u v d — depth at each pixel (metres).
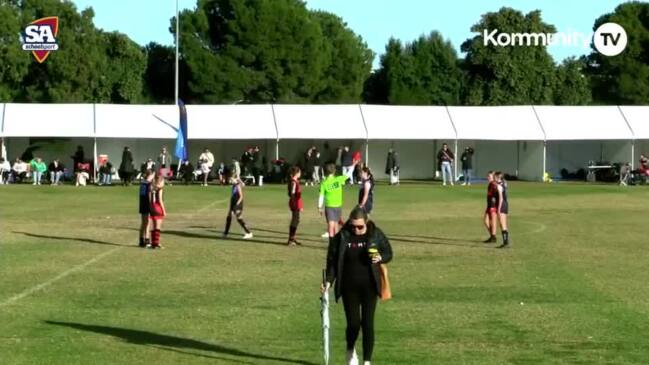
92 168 56.12
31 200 42.91
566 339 13.88
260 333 14.23
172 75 88.06
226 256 23.73
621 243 26.94
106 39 84.69
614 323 15.08
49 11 79.75
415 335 14.14
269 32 85.25
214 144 60.31
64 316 15.52
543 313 15.95
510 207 40.47
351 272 11.66
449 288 18.62
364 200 25.33
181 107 54.19
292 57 86.19
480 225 32.28
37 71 80.50
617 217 35.66
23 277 19.86
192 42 85.38
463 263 22.52
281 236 28.58
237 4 84.94
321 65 88.56
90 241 26.94
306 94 88.56
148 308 16.31
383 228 31.20
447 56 95.81
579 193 49.28
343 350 13.11
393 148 61.81
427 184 56.56
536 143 61.75
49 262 22.33
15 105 56.72
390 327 14.74
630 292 18.14
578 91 90.50
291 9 86.44
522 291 18.27
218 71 84.88
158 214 25.27
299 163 59.16
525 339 13.88
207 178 56.25
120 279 19.69
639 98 90.88
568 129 59.44
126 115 57.25
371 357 12.45
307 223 32.81
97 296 17.55
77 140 58.72
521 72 89.94
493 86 90.56
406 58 96.25
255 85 85.88
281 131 57.12
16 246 25.62
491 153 62.50
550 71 90.19
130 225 31.66
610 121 60.00
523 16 90.62
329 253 11.77
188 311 16.05
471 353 12.95
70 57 80.12
